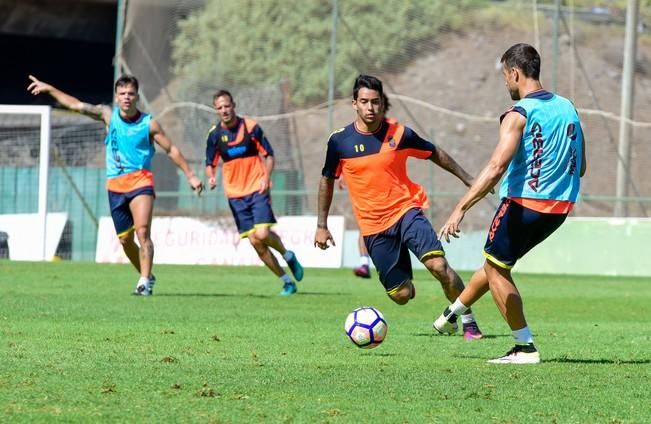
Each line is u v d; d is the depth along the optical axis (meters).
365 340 21.08
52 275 48.56
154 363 18.88
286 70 72.44
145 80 73.19
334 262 62.19
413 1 71.50
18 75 111.19
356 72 71.62
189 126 72.25
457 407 14.93
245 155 39.31
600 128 68.88
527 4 70.75
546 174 19.20
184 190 70.81
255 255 63.19
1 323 26.06
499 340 23.97
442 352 21.55
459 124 70.88
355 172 23.39
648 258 59.28
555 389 16.59
